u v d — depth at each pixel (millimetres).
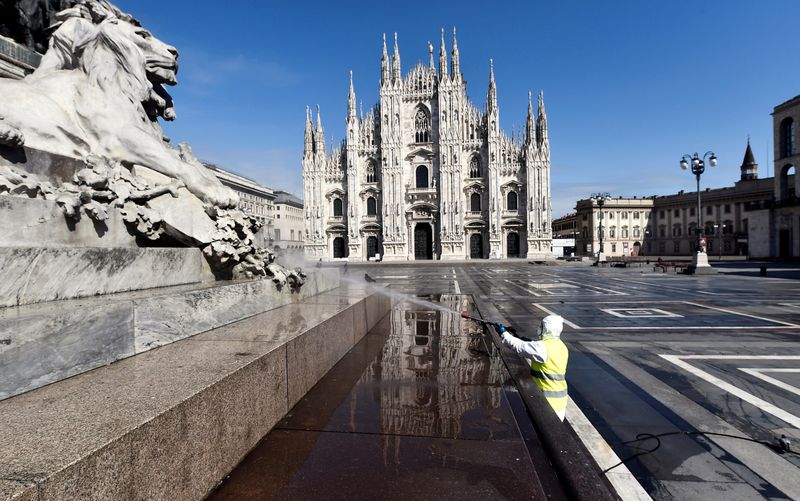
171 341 3617
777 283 23016
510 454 3129
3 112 4332
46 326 2529
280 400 3598
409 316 9867
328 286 8836
